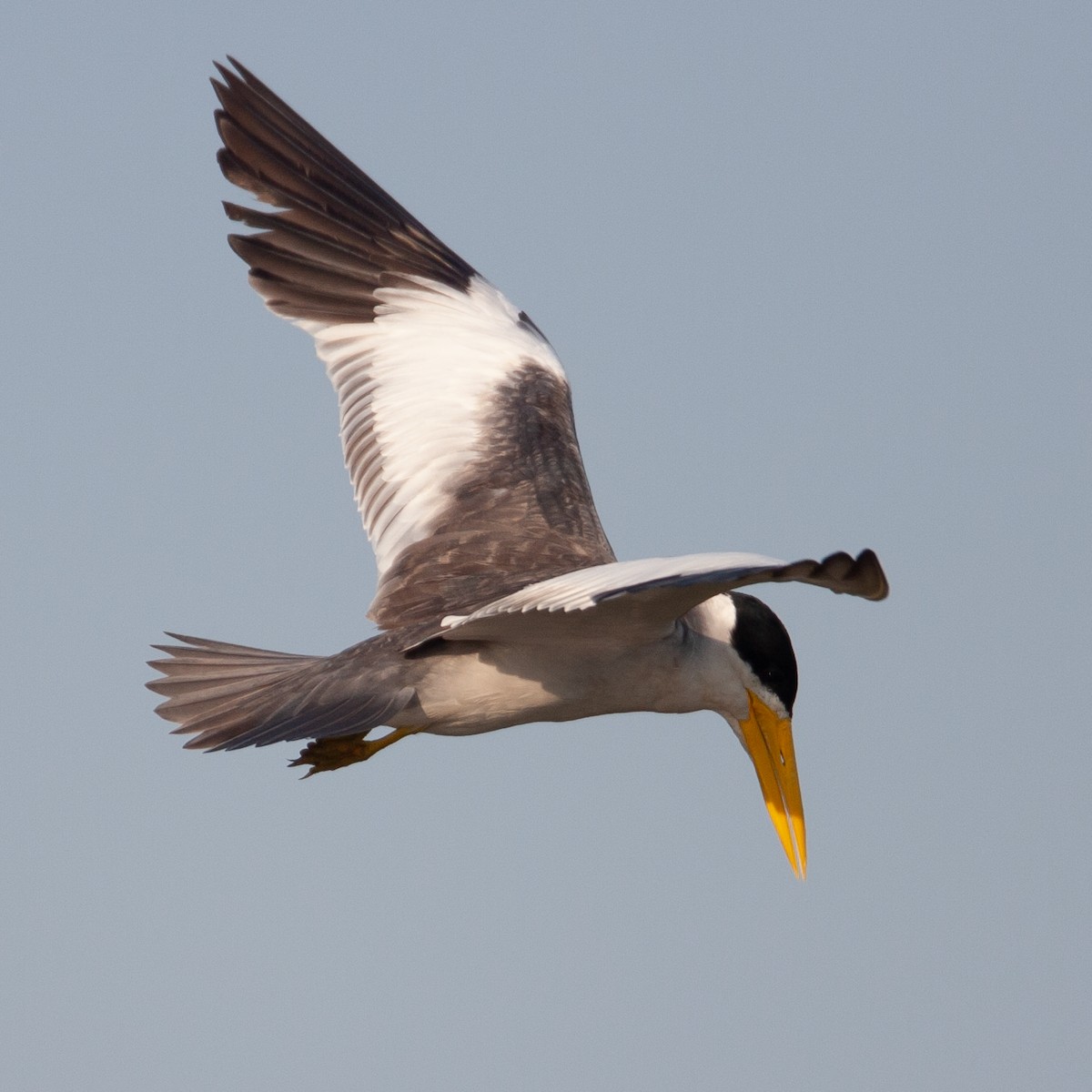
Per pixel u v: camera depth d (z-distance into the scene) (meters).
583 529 12.72
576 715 11.68
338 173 14.91
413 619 11.80
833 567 7.45
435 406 13.70
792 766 12.38
